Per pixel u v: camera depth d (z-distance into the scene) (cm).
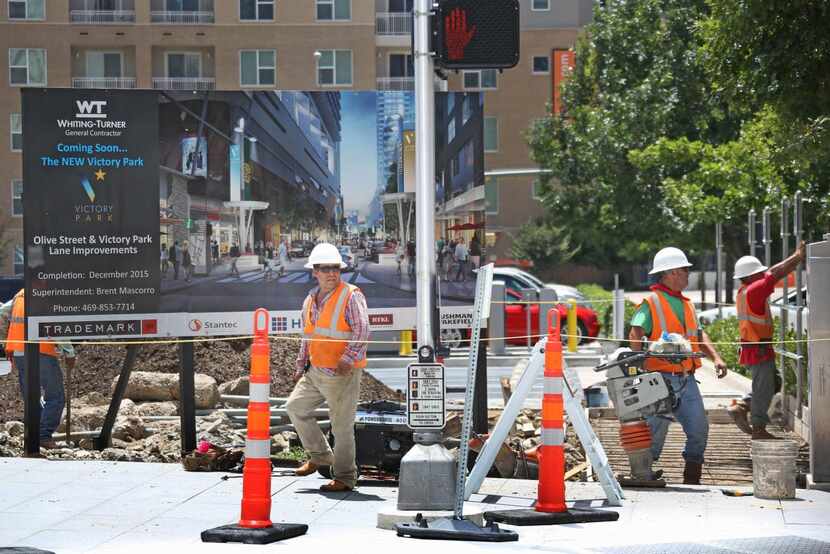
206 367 2011
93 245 1398
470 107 1441
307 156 1440
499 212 8750
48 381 1520
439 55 1052
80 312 1396
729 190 3219
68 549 933
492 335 3097
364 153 1449
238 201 1429
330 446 1372
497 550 927
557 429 1062
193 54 6625
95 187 1398
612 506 1124
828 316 1244
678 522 1051
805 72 1502
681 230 4066
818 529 1019
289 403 1215
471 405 1034
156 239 1411
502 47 1055
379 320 1449
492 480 1276
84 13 6544
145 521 1043
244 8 6569
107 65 6600
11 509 1092
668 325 1284
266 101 1440
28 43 6538
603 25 4834
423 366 1044
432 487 1033
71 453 1470
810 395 1246
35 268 1387
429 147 1066
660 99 4491
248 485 977
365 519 1058
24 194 1385
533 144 5897
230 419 1728
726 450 1529
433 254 1067
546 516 1040
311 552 917
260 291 1438
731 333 2453
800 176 2147
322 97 1440
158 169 1412
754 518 1070
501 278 3719
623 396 1257
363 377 1959
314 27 6569
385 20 6606
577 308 3506
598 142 4672
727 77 1602
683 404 1275
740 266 1531
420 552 920
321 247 1193
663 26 4672
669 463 1462
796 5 1469
